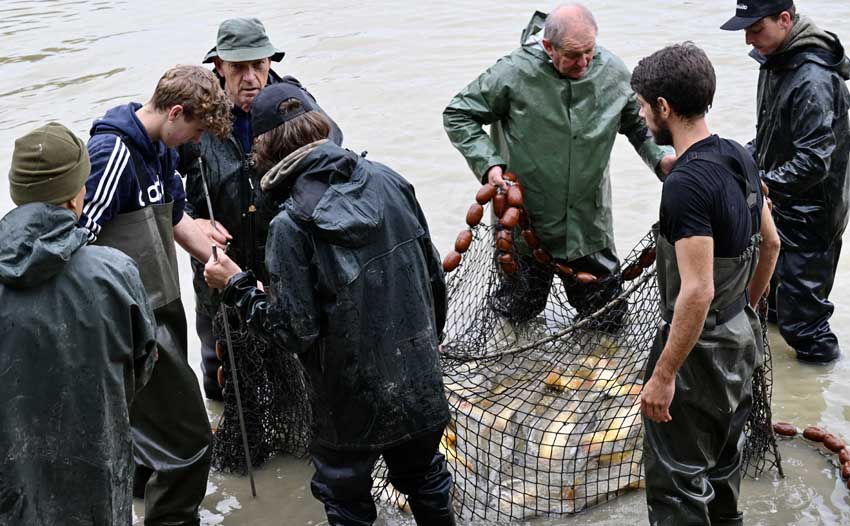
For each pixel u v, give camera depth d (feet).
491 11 43.32
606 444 15.29
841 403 17.44
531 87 17.48
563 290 20.65
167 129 13.41
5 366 10.21
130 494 11.05
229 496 15.97
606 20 40.65
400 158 28.81
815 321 18.53
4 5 49.98
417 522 13.21
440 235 24.21
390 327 11.82
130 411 14.16
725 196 11.29
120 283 10.57
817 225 17.95
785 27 16.89
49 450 10.39
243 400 16.29
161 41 41.52
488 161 17.26
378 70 36.37
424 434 12.24
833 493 14.84
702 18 40.24
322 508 15.55
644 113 11.94
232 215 16.08
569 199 17.93
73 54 40.04
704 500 12.33
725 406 12.12
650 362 12.50
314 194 11.36
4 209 25.89
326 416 12.12
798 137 16.97
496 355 15.14
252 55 15.58
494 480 15.19
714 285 11.71
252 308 12.09
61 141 10.32
